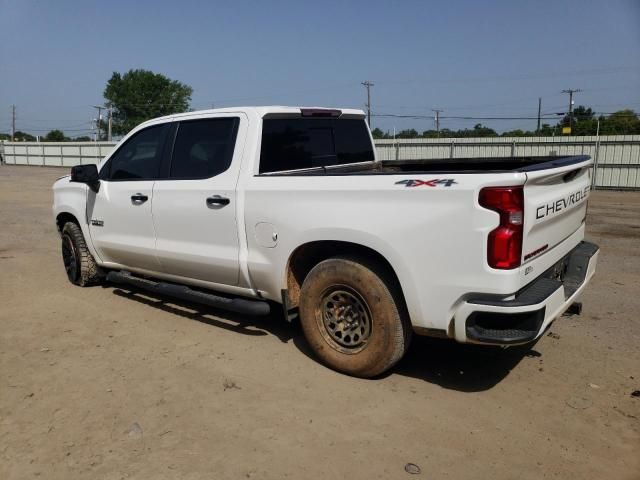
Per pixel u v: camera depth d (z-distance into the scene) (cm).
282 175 433
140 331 520
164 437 340
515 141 2259
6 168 4238
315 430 347
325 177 405
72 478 302
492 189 337
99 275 647
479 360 450
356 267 398
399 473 305
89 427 352
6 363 449
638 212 1387
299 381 414
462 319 353
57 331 521
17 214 1375
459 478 301
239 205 455
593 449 327
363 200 385
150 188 529
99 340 498
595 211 1412
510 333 348
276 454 322
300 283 454
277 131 481
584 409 371
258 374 426
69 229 656
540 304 344
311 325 430
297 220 418
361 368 409
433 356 459
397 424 354
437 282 360
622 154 2030
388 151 2506
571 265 443
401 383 410
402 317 392
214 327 529
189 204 493
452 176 351
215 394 394
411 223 364
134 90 7669
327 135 541
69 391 399
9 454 324
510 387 403
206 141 494
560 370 429
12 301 615
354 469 308
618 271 739
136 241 554
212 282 504
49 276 725
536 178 349
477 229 341
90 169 580
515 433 343
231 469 308
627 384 405
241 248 462
